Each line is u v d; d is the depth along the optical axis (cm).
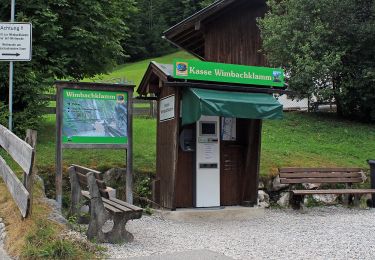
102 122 870
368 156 1388
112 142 877
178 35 1193
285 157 1264
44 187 872
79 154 1065
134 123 1554
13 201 725
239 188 998
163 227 809
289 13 1741
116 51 1462
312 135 1575
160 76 885
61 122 834
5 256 548
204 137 950
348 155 1383
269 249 652
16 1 1262
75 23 1368
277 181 1105
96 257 554
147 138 1299
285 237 749
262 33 1698
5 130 788
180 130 940
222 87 885
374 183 1158
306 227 851
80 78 1497
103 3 1443
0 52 966
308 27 1733
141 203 970
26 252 522
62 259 524
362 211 1066
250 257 601
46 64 1325
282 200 1091
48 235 564
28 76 1201
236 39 1158
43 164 959
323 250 654
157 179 966
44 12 1248
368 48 1739
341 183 1184
